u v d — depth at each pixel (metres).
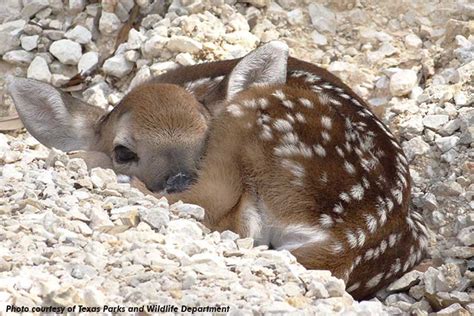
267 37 15.88
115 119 11.87
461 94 14.09
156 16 15.88
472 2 16.08
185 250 9.12
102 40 15.98
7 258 8.57
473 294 10.38
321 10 16.12
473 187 12.43
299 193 10.45
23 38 15.91
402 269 10.79
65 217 9.42
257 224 10.54
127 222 9.51
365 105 12.29
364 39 15.89
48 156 11.16
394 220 10.62
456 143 13.13
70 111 12.59
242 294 8.38
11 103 15.56
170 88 11.83
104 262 8.70
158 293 8.25
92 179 10.38
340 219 10.34
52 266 8.50
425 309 10.31
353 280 10.41
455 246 11.36
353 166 10.57
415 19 15.98
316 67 13.16
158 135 11.30
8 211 9.56
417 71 15.23
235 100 11.05
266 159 10.59
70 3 16.02
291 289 8.73
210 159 10.78
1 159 11.44
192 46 15.11
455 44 15.44
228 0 16.11
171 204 10.57
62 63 15.82
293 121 10.71
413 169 13.22
